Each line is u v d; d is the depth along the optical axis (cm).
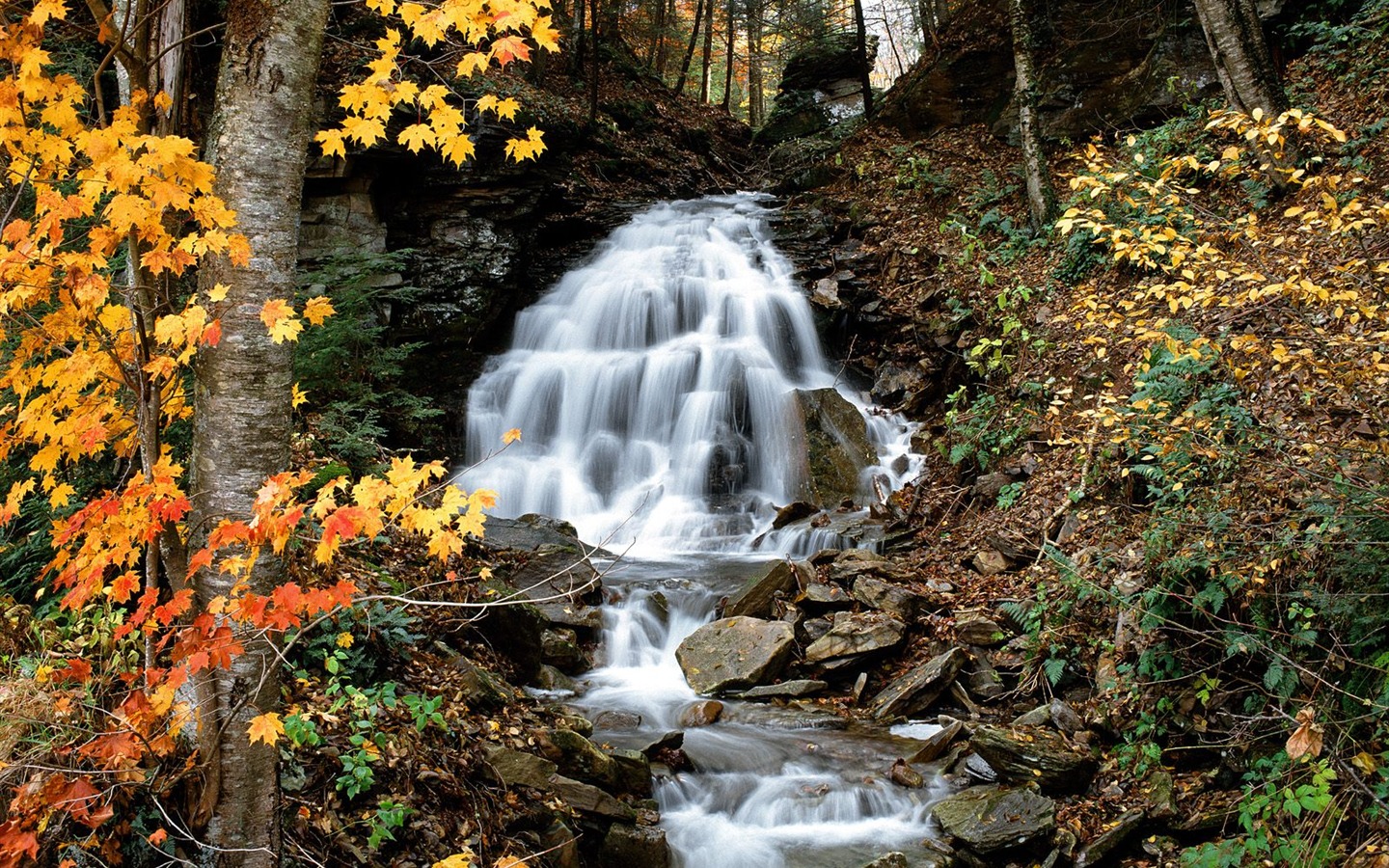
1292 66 1201
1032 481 869
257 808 313
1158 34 1385
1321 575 503
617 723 600
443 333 1223
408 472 283
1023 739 555
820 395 1111
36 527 524
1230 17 1023
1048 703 621
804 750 589
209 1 1044
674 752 561
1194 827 496
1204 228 908
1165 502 656
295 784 395
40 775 324
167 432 547
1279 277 497
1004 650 683
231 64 308
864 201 1534
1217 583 535
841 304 1309
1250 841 445
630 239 1527
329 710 452
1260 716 489
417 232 1277
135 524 288
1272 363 693
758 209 1620
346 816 399
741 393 1155
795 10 2723
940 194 1448
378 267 1134
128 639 417
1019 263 1196
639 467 1155
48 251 279
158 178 275
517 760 479
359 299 918
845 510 995
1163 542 579
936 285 1257
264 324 304
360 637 505
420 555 684
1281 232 872
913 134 1720
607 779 510
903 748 595
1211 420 596
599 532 1024
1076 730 580
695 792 538
